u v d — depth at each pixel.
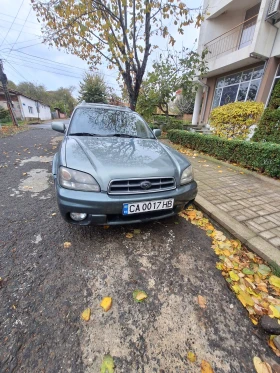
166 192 1.90
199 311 1.36
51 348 1.09
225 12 9.28
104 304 1.36
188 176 2.13
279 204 2.96
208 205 2.80
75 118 2.82
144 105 9.80
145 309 1.35
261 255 1.90
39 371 0.99
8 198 2.88
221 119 6.49
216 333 1.23
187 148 7.01
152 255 1.86
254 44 7.00
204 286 1.56
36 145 7.21
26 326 1.19
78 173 1.69
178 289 1.52
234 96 9.38
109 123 2.86
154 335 1.19
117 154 1.98
